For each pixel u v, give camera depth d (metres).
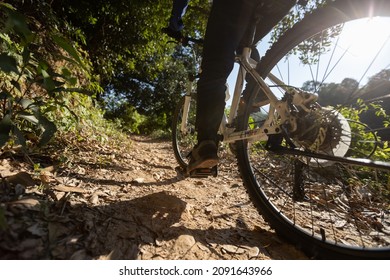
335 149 1.20
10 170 1.38
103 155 2.35
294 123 1.22
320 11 1.25
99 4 5.39
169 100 14.27
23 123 1.85
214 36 1.28
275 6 1.35
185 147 2.58
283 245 1.25
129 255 0.97
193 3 6.41
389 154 1.59
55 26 3.27
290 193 1.68
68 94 2.64
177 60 14.48
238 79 1.60
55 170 1.62
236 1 1.24
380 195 1.65
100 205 1.27
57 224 0.99
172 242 1.10
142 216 1.26
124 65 7.26
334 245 1.15
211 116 1.31
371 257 1.05
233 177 2.45
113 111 9.77
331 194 1.76
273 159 1.71
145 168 2.36
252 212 1.59
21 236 0.87
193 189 1.91
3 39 1.63
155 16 6.25
